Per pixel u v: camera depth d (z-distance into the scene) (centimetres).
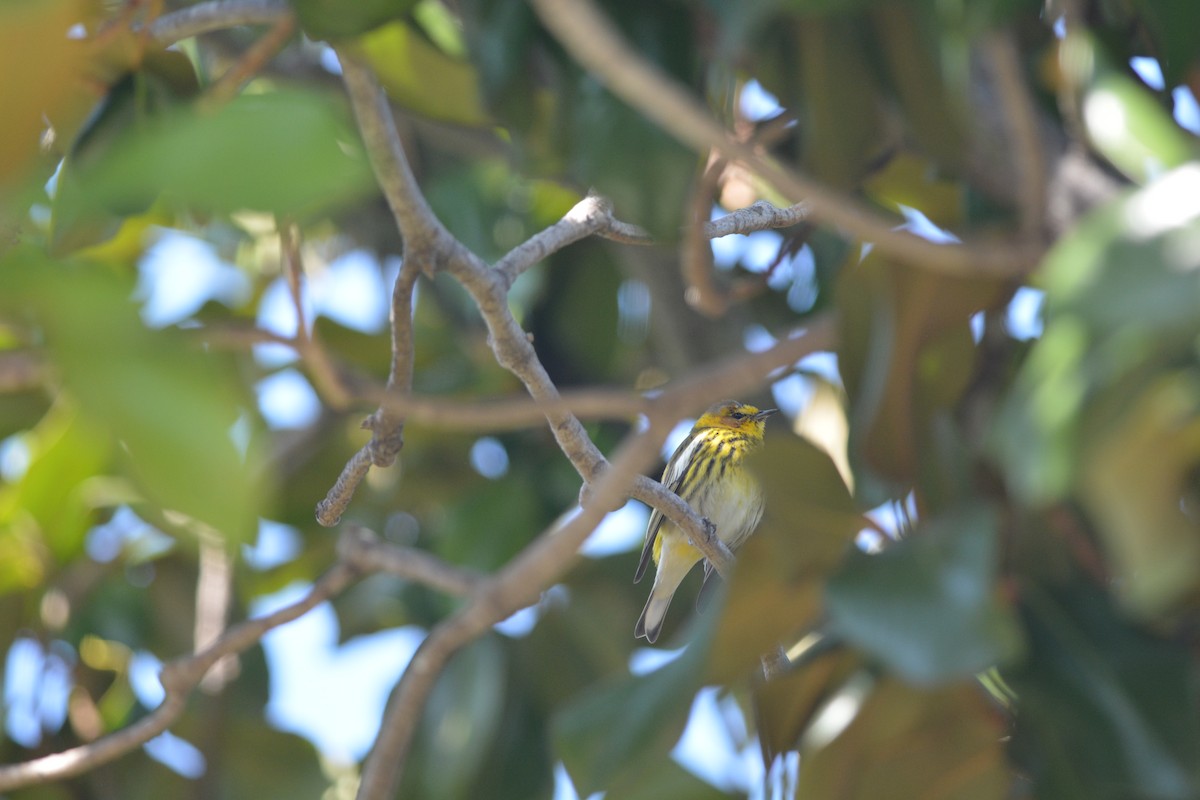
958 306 429
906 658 376
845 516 437
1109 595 455
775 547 433
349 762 1307
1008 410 314
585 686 1260
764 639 448
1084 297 275
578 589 1290
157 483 201
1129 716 435
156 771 1266
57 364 201
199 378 206
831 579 405
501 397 1233
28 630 1174
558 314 1298
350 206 1355
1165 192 280
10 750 1177
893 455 450
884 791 496
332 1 488
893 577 398
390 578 1324
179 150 199
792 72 509
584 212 657
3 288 203
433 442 1314
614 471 461
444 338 1252
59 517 1044
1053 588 460
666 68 544
